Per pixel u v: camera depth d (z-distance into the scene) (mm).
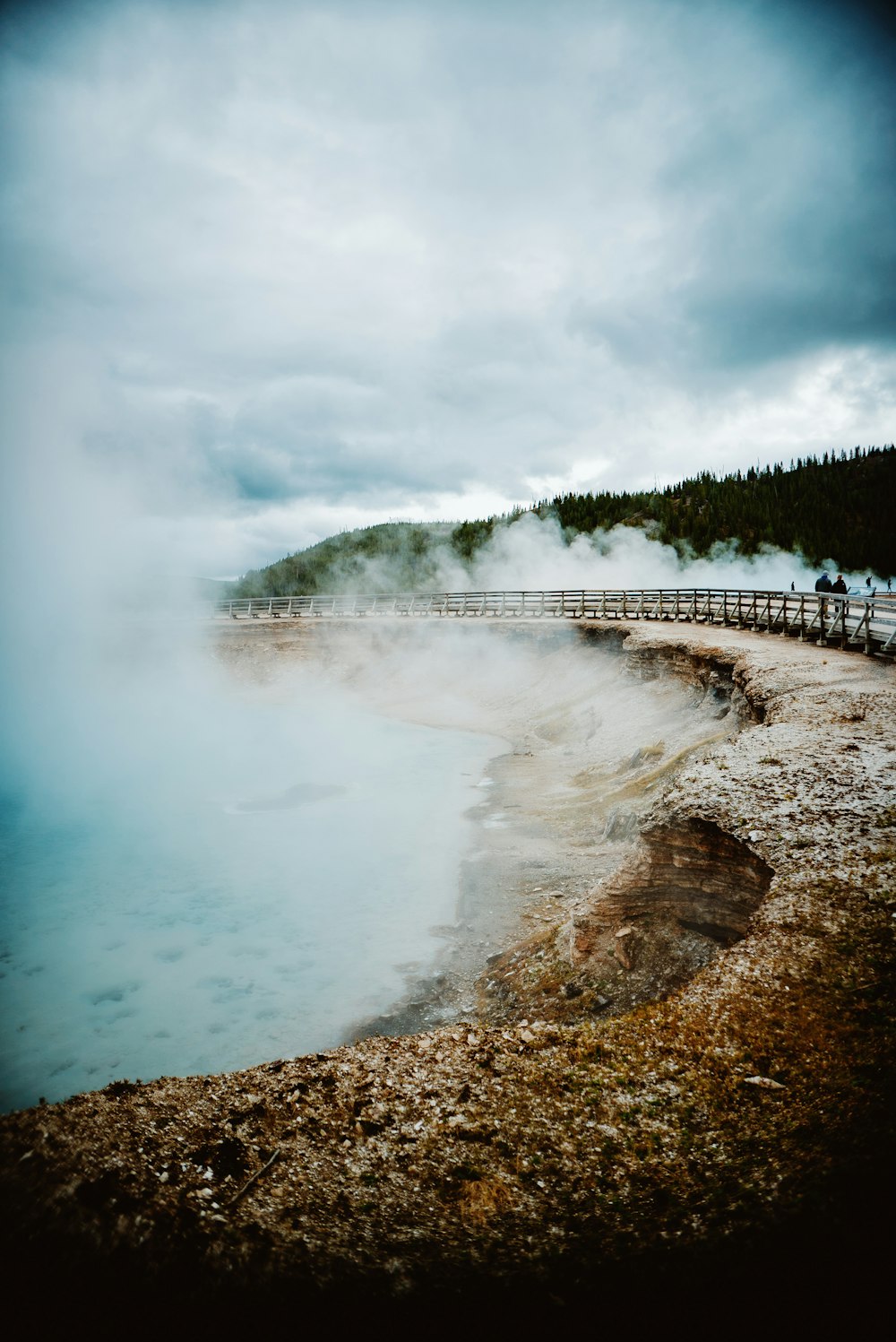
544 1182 5430
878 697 15359
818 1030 6516
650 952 10828
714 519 129750
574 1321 3957
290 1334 3979
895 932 7469
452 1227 4984
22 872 20016
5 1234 4676
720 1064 6469
